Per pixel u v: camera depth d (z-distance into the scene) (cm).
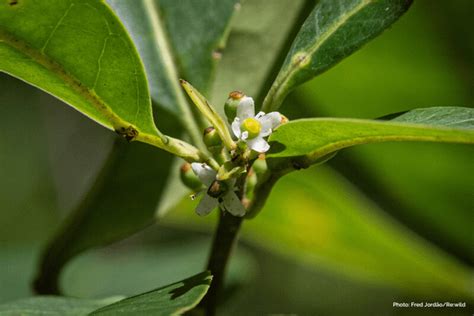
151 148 28
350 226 35
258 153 23
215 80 29
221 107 29
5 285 35
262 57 30
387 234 34
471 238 34
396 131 22
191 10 28
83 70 23
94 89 23
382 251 35
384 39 33
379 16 24
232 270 34
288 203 35
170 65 27
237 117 23
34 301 25
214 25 28
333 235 35
